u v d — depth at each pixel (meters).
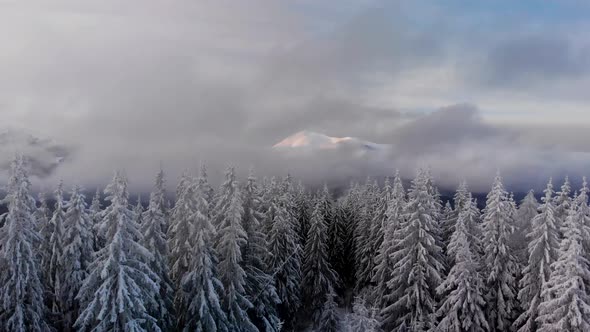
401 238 37.75
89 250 28.77
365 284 47.44
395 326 35.97
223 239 29.81
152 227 27.25
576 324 24.94
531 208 39.50
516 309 34.44
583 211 31.67
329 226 55.31
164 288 27.06
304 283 45.38
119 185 22.36
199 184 28.34
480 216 41.53
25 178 25.17
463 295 30.81
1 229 24.66
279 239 39.81
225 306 29.23
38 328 24.97
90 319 23.09
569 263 25.98
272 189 44.44
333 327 40.25
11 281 24.34
